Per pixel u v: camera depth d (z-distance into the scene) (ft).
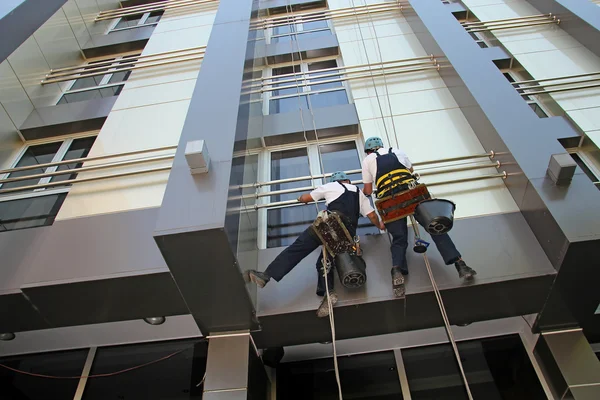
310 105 22.80
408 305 12.92
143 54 28.17
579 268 12.14
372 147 14.66
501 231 13.94
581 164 18.28
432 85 21.21
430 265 13.30
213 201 11.85
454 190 15.94
